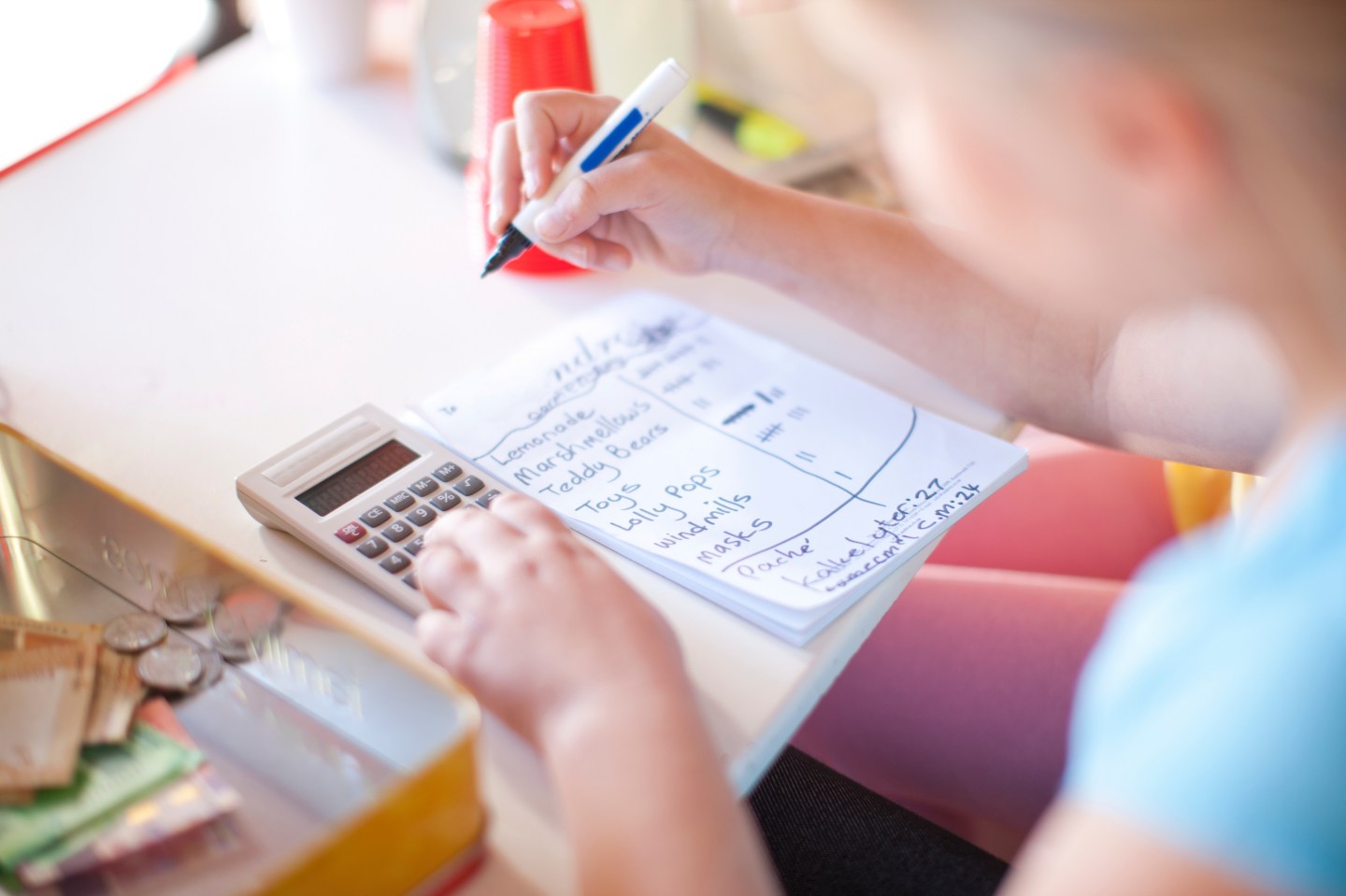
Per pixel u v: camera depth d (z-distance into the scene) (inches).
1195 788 12.5
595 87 31.4
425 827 16.2
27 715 18.3
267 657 19.6
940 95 13.9
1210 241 13.5
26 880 16.4
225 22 48.3
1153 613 14.4
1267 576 13.6
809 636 20.7
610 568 20.2
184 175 34.1
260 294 29.8
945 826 34.5
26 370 27.1
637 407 26.0
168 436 25.4
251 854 17.1
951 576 31.1
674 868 15.9
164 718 18.9
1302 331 14.1
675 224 28.4
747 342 28.2
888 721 30.2
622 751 17.0
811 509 23.2
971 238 16.3
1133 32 12.4
